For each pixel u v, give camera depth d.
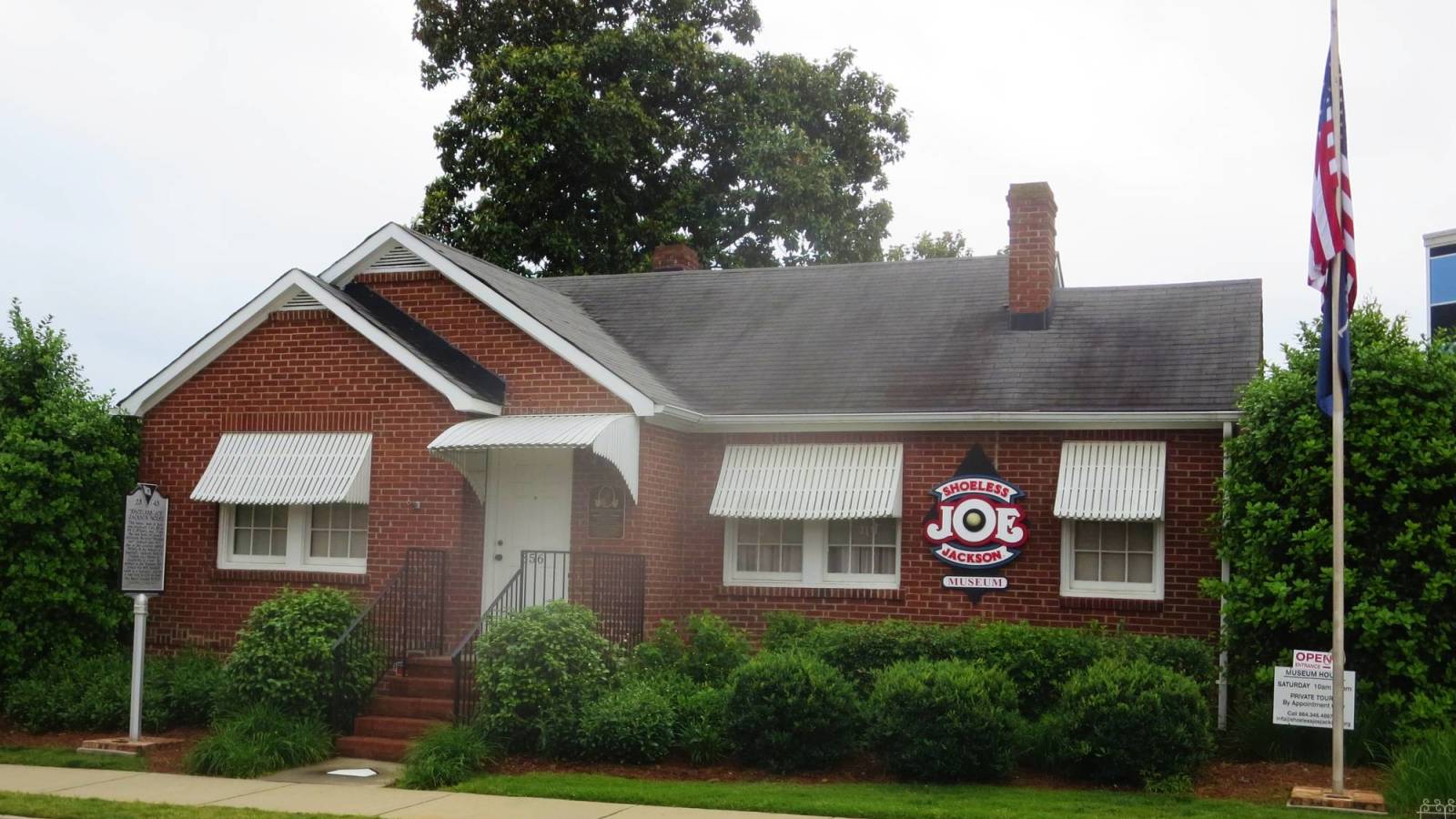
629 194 36.38
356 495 17.84
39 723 16.19
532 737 14.61
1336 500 12.88
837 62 39.62
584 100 34.12
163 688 16.77
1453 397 15.05
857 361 19.86
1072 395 17.92
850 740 14.00
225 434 18.88
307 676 15.27
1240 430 16.62
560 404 17.91
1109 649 15.38
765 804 12.10
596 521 17.72
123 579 15.35
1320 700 12.76
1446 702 13.98
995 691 14.04
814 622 17.77
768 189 36.84
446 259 18.72
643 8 37.97
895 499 17.98
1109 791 12.96
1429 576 14.59
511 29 37.19
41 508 17.55
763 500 18.42
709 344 21.17
